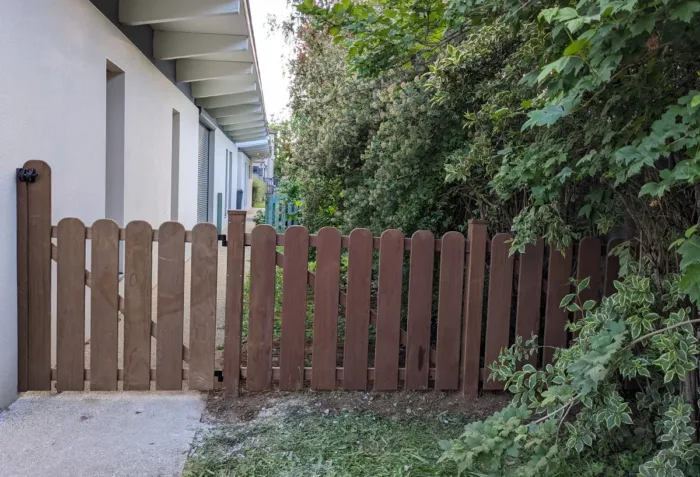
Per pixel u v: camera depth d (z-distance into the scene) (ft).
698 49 6.64
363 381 11.91
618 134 7.47
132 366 11.37
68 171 13.03
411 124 14.17
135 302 11.27
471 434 8.01
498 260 11.76
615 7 5.37
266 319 11.64
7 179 10.31
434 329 14.83
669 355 7.07
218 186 44.34
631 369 7.47
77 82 13.53
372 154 15.57
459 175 11.17
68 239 11.00
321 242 11.58
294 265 11.57
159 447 9.40
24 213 10.80
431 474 8.82
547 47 8.52
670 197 7.99
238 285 11.46
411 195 14.01
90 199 14.47
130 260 11.19
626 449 8.89
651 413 9.09
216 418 10.62
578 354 8.11
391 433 10.24
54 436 9.61
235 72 26.55
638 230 9.34
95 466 8.70
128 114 18.15
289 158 23.20
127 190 18.13
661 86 7.11
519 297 11.76
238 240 11.41
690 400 8.04
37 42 11.29
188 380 11.54
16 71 10.43
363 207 16.76
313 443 9.73
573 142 8.55
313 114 21.07
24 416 10.31
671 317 7.38
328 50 22.11
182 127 27.89
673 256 8.39
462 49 13.24
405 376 11.94
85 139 14.15
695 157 5.70
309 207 21.01
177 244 11.26
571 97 6.88
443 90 13.20
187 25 20.76
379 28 13.41
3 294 10.39
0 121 9.92
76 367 11.22
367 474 8.79
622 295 7.99
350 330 11.79
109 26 16.08
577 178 8.56
